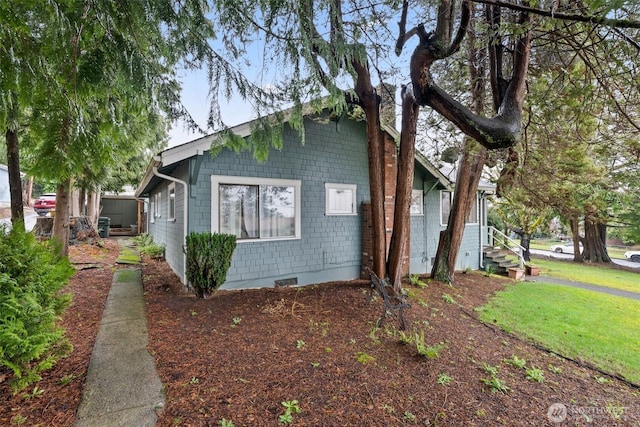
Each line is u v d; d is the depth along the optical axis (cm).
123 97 238
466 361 372
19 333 249
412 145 615
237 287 616
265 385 283
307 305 514
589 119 573
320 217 729
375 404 272
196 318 435
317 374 308
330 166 744
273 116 322
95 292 561
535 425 271
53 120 186
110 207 1914
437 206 1009
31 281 280
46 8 182
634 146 602
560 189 1194
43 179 187
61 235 688
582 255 1761
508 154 740
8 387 254
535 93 566
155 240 1209
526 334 497
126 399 251
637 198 1238
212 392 266
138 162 1539
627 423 288
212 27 252
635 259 1998
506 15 432
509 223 1878
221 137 311
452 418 265
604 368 401
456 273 994
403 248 630
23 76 180
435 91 401
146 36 231
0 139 609
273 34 269
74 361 307
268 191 659
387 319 474
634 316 636
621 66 364
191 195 572
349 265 777
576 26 403
